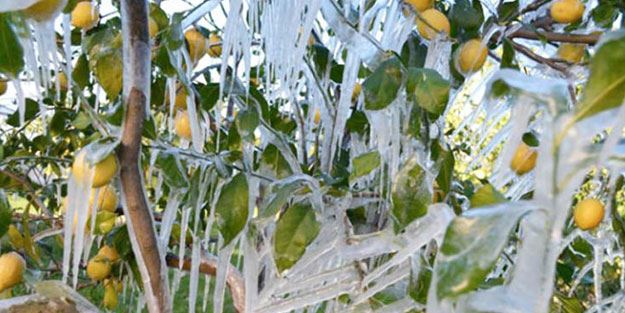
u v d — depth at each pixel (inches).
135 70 60.6
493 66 88.1
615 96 37.3
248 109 78.8
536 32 76.9
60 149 103.4
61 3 53.6
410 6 73.5
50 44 57.3
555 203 40.6
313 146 99.7
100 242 98.7
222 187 76.0
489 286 63.7
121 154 62.8
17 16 53.0
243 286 97.0
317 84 85.2
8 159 78.4
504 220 42.0
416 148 71.1
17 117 99.0
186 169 84.7
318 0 75.5
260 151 90.4
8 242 88.0
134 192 64.1
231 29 77.2
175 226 98.9
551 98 40.6
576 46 78.8
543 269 42.5
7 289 77.7
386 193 75.3
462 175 111.0
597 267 84.0
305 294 74.4
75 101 99.2
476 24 75.9
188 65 80.0
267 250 75.9
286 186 69.3
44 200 109.7
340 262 82.1
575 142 39.2
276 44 79.3
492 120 90.4
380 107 65.4
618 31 36.3
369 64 72.5
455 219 43.6
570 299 80.0
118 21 84.3
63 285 73.0
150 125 75.6
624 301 82.4
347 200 74.8
